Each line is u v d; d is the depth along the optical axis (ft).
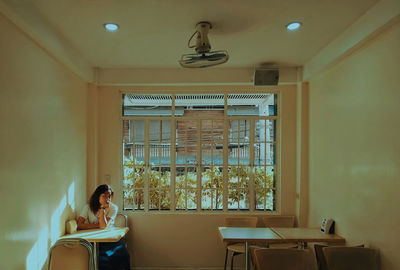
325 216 12.59
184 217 15.31
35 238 9.57
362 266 8.77
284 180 15.42
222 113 15.72
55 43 10.09
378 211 8.75
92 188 14.85
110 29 10.02
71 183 12.77
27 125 9.05
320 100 13.20
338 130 11.41
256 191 15.66
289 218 14.52
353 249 8.89
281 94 15.49
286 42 11.30
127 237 15.26
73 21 9.39
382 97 8.59
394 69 8.04
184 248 15.26
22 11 7.87
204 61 9.99
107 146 15.47
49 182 10.61
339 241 10.90
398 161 7.85
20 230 8.65
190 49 12.09
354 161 10.18
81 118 14.01
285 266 9.31
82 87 14.12
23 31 8.61
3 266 7.81
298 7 8.48
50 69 10.62
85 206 13.58
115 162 15.46
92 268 9.46
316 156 13.66
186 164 15.69
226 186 15.60
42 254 10.07
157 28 9.93
